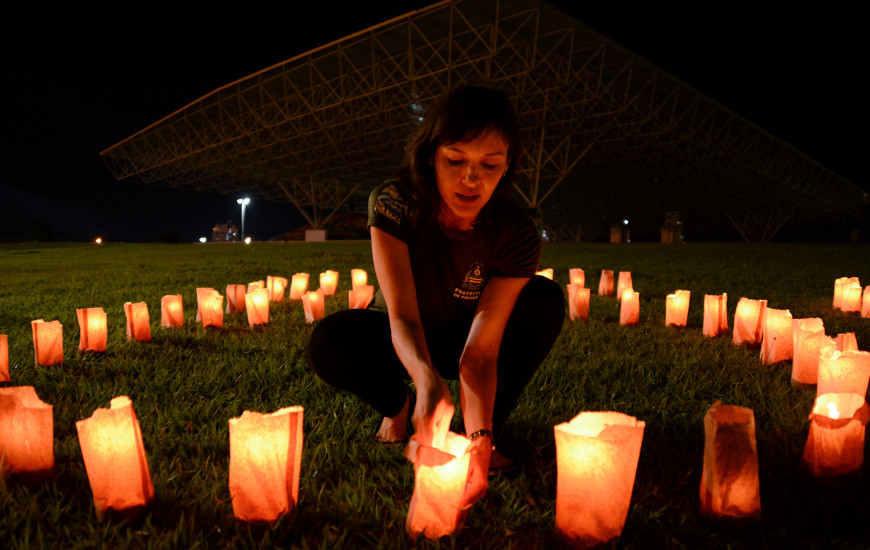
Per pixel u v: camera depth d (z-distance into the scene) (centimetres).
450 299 181
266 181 5434
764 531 133
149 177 4916
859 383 193
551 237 7988
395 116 3622
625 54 2692
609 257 1399
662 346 337
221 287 699
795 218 5866
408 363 148
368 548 130
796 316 458
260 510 132
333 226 5316
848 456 154
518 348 188
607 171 4825
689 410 225
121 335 364
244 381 260
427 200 156
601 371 281
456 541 130
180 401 231
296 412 136
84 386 246
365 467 168
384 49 2759
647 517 140
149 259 1462
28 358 302
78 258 1569
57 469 164
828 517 142
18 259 1545
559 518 129
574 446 124
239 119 3928
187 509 143
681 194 5328
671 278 798
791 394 243
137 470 138
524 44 2603
